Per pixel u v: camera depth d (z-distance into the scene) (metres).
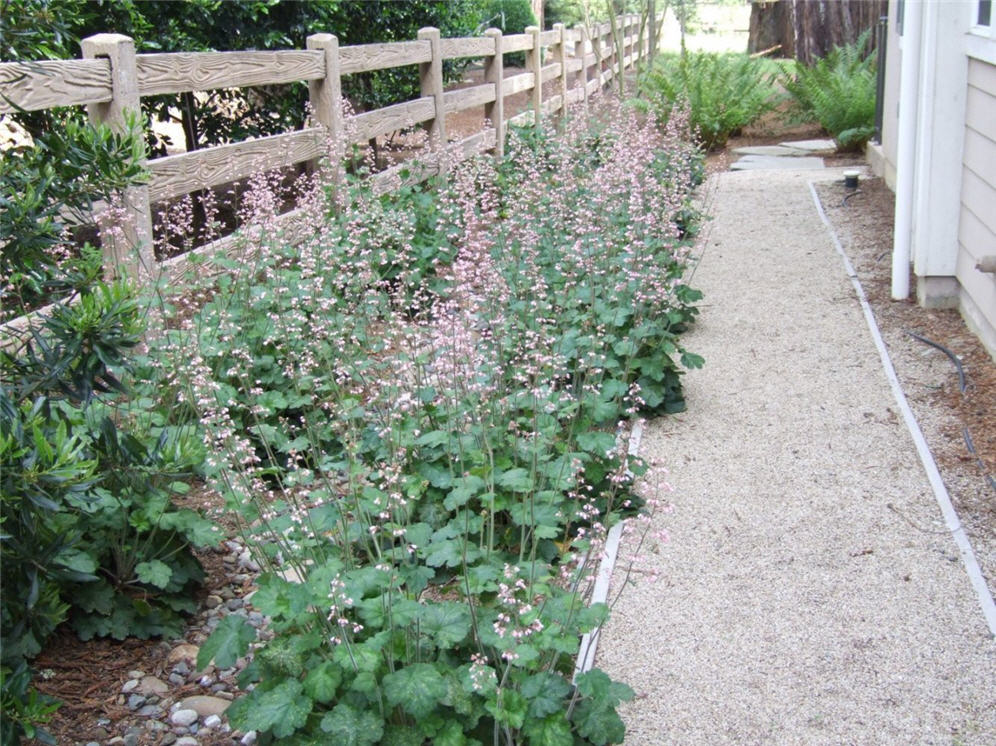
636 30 20.58
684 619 3.26
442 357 3.77
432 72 8.32
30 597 2.56
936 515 3.80
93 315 2.66
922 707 2.81
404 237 5.77
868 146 10.76
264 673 2.61
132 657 3.10
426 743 2.53
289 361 4.26
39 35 3.34
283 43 8.30
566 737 2.41
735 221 8.50
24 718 2.30
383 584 2.66
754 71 13.01
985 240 5.28
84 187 3.10
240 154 5.63
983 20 5.37
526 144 9.02
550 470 3.62
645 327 4.72
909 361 5.29
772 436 4.55
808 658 3.04
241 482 3.13
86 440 3.03
